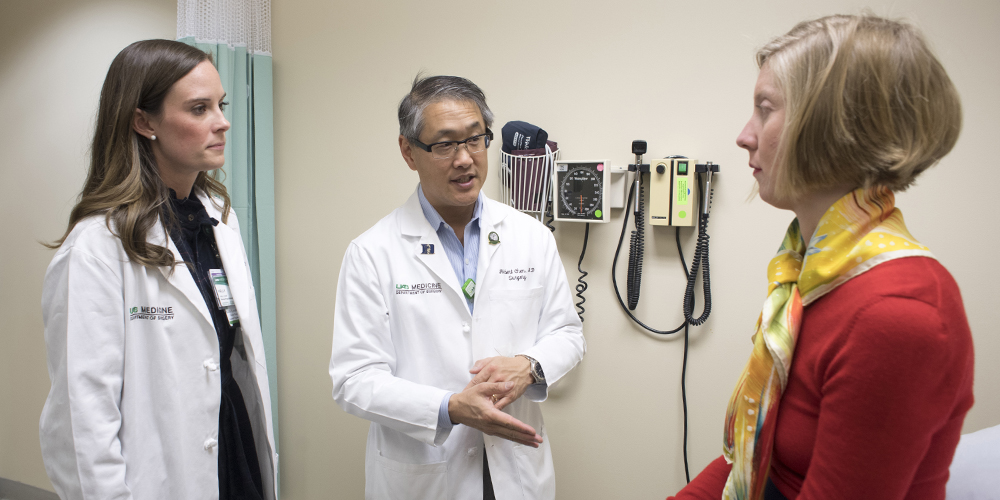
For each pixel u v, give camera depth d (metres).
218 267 1.44
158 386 1.24
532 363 1.32
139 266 1.22
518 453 1.36
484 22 2.07
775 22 1.65
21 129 2.90
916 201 1.57
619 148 1.89
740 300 1.78
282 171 2.50
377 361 1.34
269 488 1.47
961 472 1.17
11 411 2.95
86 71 2.72
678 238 1.83
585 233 1.97
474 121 1.30
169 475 1.25
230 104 2.30
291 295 2.53
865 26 0.61
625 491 2.00
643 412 1.95
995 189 1.48
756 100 0.72
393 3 2.22
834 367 0.59
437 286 1.39
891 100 0.58
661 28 1.80
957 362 0.54
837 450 0.58
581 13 1.91
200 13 2.24
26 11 2.86
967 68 1.48
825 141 0.62
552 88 1.98
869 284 0.58
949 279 0.57
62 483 1.13
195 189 1.45
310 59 2.41
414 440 1.35
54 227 2.82
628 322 1.94
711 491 0.91
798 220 0.75
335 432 2.47
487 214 1.49
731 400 0.82
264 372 1.47
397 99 2.24
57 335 1.15
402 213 1.47
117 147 1.21
